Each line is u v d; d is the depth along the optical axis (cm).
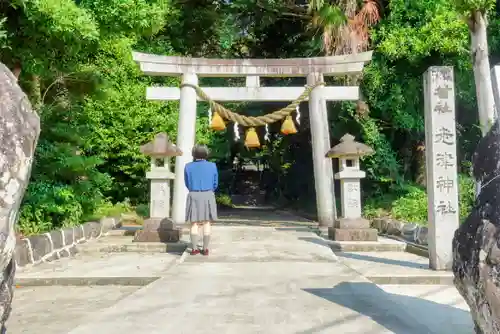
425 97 580
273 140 2033
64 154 765
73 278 516
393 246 786
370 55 1080
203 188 665
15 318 368
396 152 1333
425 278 518
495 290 219
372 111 1331
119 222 1116
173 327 314
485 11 731
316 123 1106
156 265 611
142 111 1274
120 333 301
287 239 844
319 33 1323
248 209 2258
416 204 1082
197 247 681
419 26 1173
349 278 489
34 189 720
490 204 238
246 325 319
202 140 1398
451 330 325
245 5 1418
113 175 1327
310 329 310
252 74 1108
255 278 489
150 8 632
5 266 209
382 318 337
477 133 1294
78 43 618
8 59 650
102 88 880
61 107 848
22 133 222
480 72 737
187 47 1672
